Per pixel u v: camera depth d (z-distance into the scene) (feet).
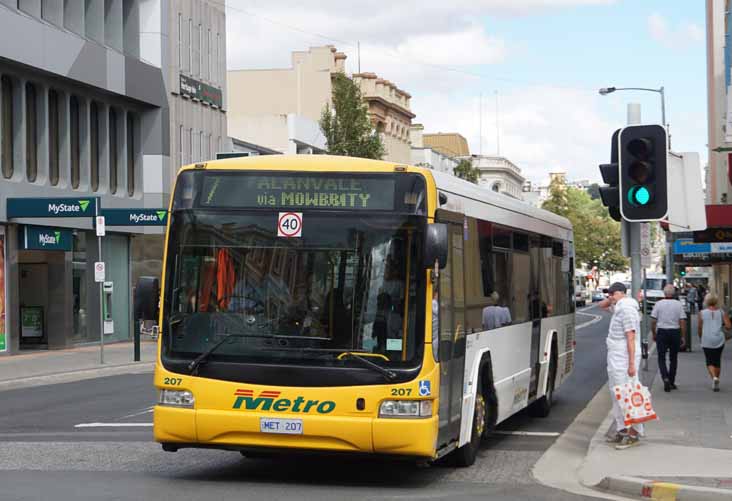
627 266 466.29
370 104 290.15
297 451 34.86
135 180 149.38
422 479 38.34
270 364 34.78
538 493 35.60
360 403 34.30
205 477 37.55
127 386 80.53
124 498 32.48
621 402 43.65
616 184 44.06
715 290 248.93
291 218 35.58
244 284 35.47
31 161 123.65
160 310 36.11
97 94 137.49
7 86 118.93
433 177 36.27
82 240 134.10
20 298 128.47
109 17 145.48
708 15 203.62
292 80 270.26
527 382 52.85
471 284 41.45
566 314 65.82
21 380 84.79
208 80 173.99
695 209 44.98
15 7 116.88
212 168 36.40
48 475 37.32
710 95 202.69
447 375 36.96
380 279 34.94
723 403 60.95
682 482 35.50
